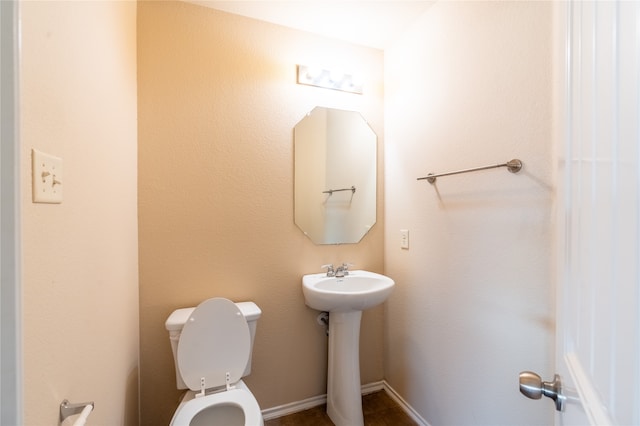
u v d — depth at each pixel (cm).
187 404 116
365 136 189
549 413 98
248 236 161
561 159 64
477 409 125
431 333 152
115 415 105
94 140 86
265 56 164
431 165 152
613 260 37
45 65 59
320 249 178
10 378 37
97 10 88
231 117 157
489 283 120
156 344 144
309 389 174
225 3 150
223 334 131
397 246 180
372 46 190
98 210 89
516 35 108
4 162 38
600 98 42
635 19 31
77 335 74
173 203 147
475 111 126
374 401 180
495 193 117
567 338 59
